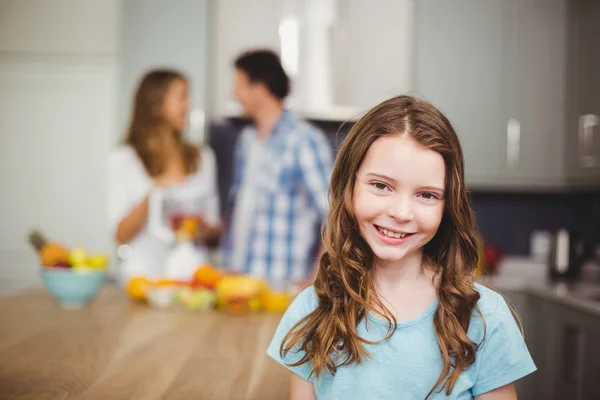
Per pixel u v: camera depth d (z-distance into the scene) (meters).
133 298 2.08
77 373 1.22
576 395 1.73
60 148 3.62
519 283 3.29
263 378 1.19
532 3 3.55
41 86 3.61
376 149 0.81
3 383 1.15
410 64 3.55
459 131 3.56
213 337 1.56
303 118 3.55
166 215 2.79
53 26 3.61
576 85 3.45
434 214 0.81
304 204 2.91
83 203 3.61
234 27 3.53
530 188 3.69
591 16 3.26
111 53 3.61
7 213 3.62
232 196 3.21
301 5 3.53
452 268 0.86
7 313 1.84
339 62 3.54
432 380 0.83
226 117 3.55
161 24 3.37
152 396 1.08
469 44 3.55
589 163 3.28
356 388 0.84
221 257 3.31
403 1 3.54
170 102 2.73
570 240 3.26
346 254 0.86
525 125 3.57
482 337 0.84
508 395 0.85
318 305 0.90
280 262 2.91
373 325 0.85
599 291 2.83
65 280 1.93
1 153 3.62
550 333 2.24
